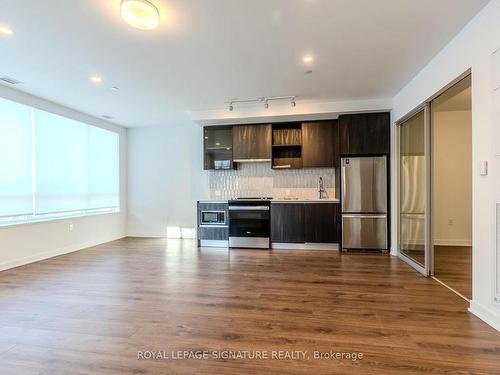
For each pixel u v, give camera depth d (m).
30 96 4.21
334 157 5.11
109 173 5.97
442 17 2.34
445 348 1.89
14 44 2.73
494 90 2.11
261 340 2.02
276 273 3.60
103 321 2.32
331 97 4.44
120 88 3.98
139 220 6.44
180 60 3.11
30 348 1.94
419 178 3.67
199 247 5.27
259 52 2.94
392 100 4.49
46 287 3.12
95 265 4.02
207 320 2.32
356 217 4.76
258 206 5.15
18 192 4.04
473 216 2.38
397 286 3.08
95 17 2.30
